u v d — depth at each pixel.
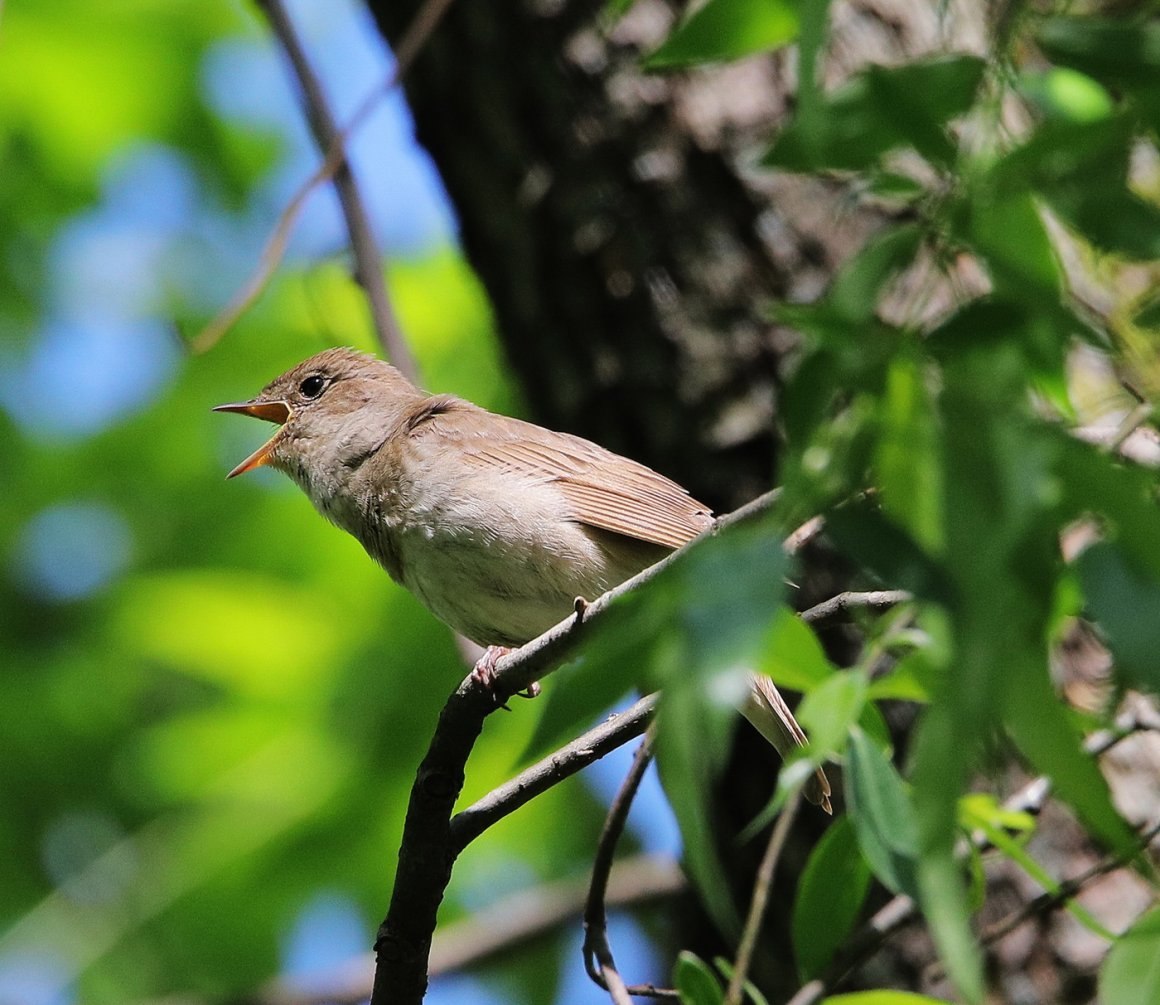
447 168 11.33
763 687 8.80
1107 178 4.52
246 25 16.41
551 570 10.08
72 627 16.61
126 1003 14.51
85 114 16.48
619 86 10.76
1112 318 8.15
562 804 15.90
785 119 10.59
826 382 4.27
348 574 15.29
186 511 16.52
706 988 6.54
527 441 10.41
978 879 6.39
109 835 15.62
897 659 6.37
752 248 10.46
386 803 14.49
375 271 11.00
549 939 12.82
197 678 16.17
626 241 10.65
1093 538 4.40
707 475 10.34
